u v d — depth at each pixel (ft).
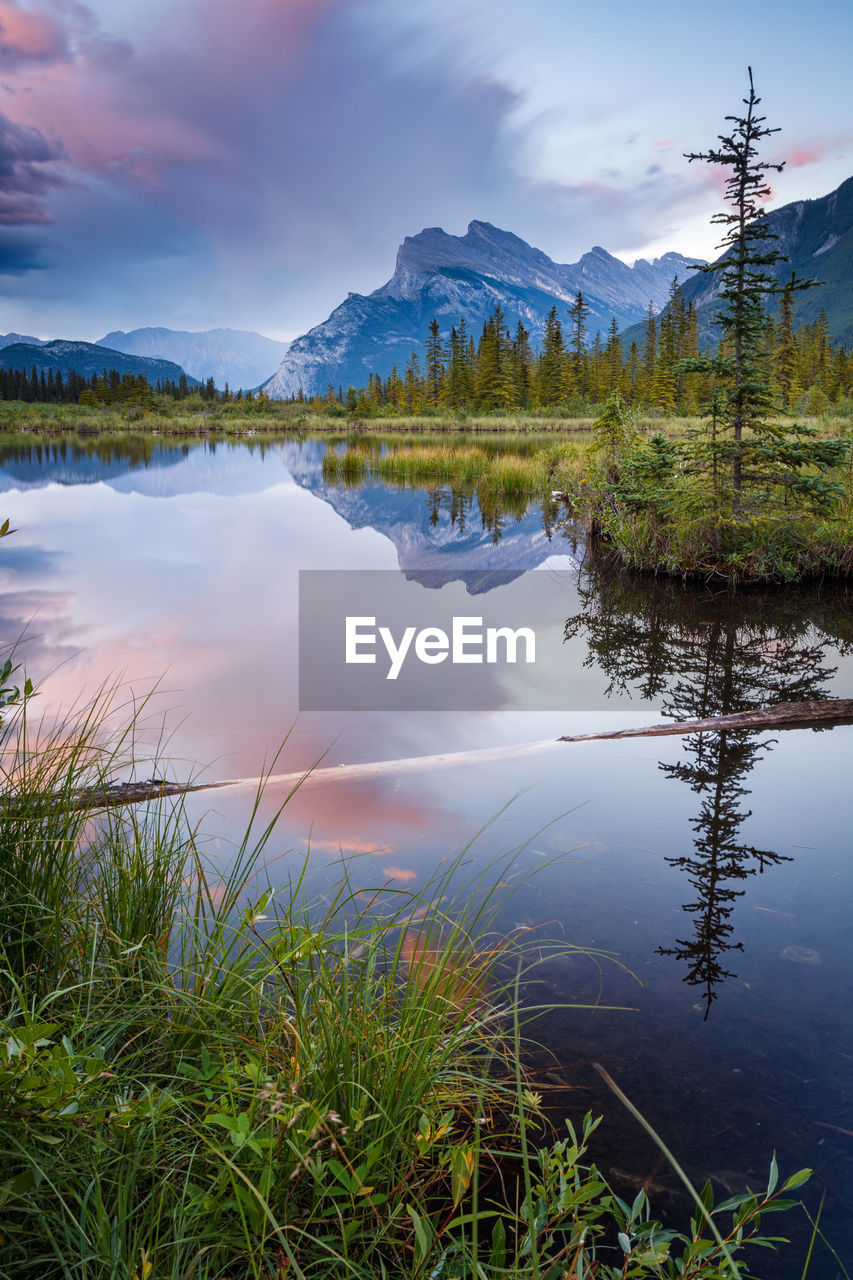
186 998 6.28
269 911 9.17
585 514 52.49
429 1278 4.67
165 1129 5.25
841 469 38.75
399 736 16.31
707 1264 4.68
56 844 8.63
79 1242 4.42
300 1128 4.75
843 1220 5.63
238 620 27.35
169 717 17.08
